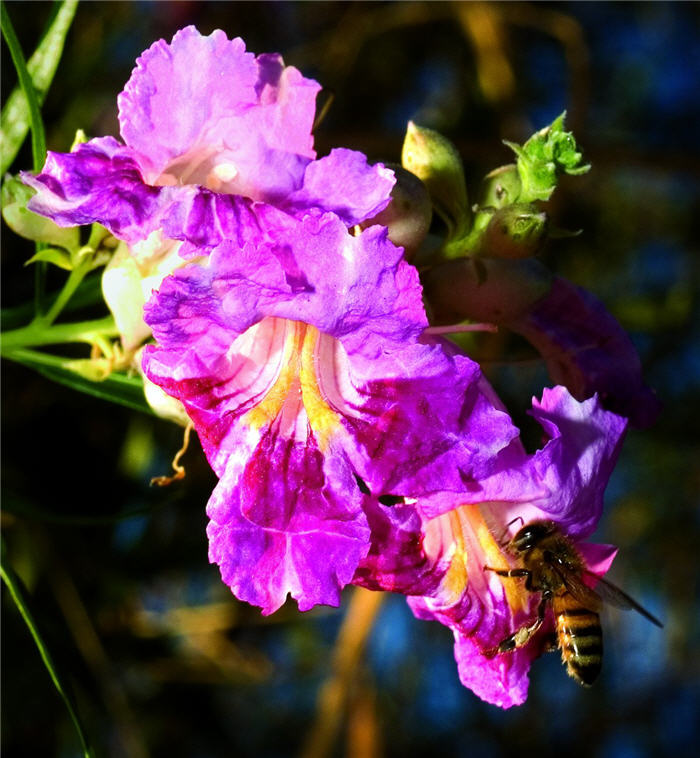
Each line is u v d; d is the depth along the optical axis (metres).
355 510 0.19
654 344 0.36
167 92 0.19
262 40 0.34
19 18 0.28
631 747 0.40
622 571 0.38
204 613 0.30
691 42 0.39
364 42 0.35
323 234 0.18
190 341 0.19
